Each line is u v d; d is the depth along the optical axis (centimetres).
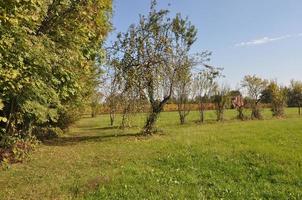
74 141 2833
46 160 1844
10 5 906
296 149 1848
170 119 5319
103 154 1991
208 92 4869
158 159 1723
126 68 2816
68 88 1413
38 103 1609
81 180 1362
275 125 3281
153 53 2859
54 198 1164
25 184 1349
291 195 1144
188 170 1489
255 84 5212
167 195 1153
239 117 5106
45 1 1200
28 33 1144
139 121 3194
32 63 1095
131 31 2830
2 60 967
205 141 2234
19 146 1847
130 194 1170
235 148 1908
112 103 2841
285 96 5534
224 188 1228
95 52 1534
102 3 1550
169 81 2944
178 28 2961
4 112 1584
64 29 1368
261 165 1515
